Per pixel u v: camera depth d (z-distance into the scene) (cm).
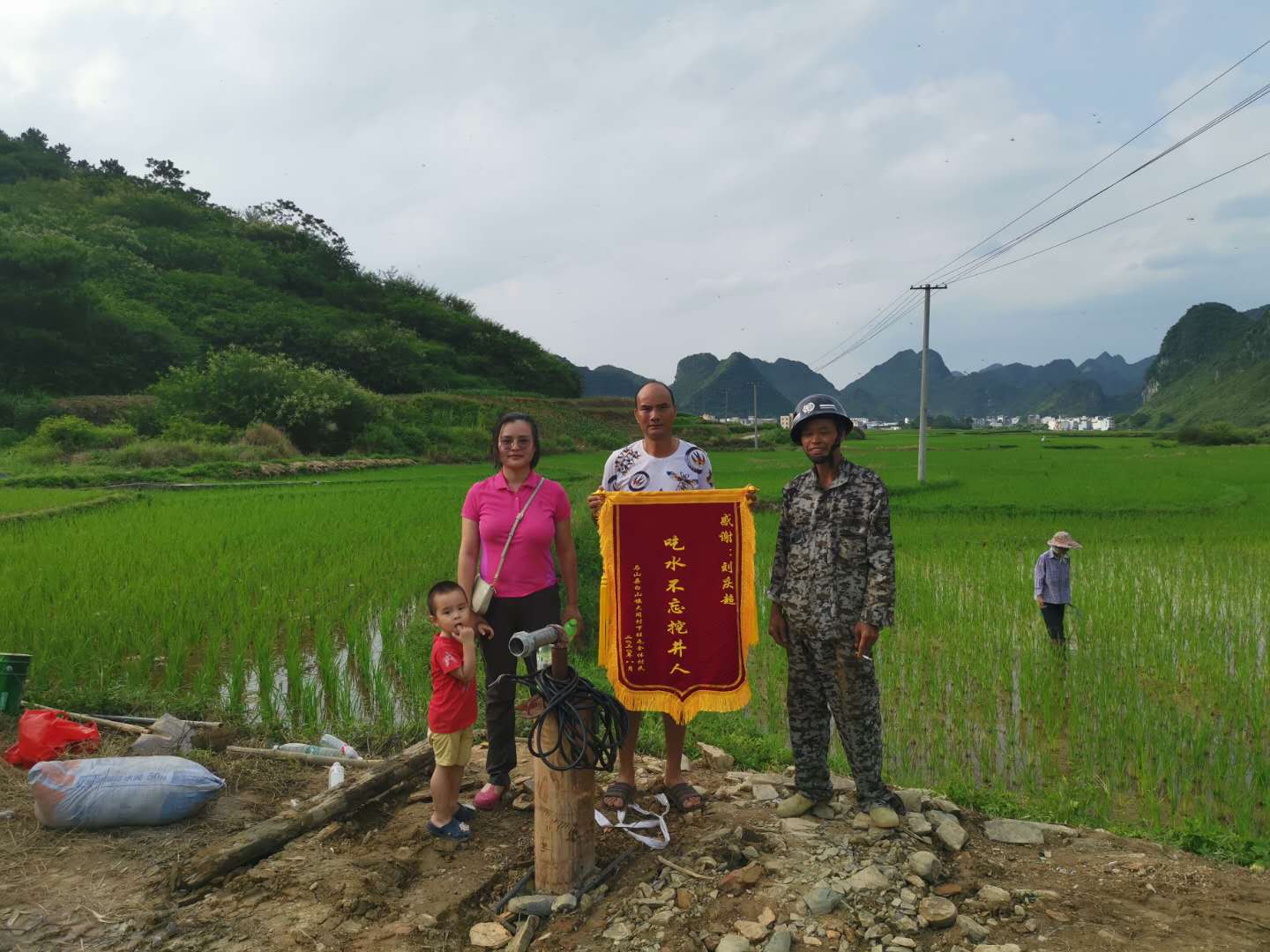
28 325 4822
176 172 10544
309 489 2492
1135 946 310
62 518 1595
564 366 9794
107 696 603
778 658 859
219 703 631
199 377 4122
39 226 6969
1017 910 337
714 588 420
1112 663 820
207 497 2152
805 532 413
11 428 3872
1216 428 7544
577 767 356
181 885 359
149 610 836
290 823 397
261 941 319
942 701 746
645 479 436
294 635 773
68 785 408
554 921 337
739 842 387
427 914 340
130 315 5528
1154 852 413
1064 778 572
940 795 480
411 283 10031
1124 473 3350
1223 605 1070
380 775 446
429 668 731
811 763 421
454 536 1447
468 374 8325
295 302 8006
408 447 4622
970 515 2088
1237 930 322
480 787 474
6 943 315
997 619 1001
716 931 321
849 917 328
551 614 450
